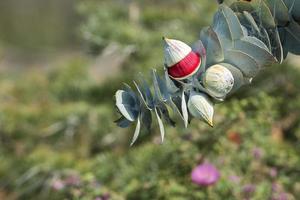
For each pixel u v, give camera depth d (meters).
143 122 1.31
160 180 3.28
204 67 1.28
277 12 1.34
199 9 5.12
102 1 5.41
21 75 6.20
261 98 3.70
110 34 4.91
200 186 3.11
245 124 3.53
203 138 3.48
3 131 4.78
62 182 3.30
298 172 3.53
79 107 4.63
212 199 3.08
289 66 4.47
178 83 1.28
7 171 4.32
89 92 5.13
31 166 4.13
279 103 4.01
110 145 4.53
